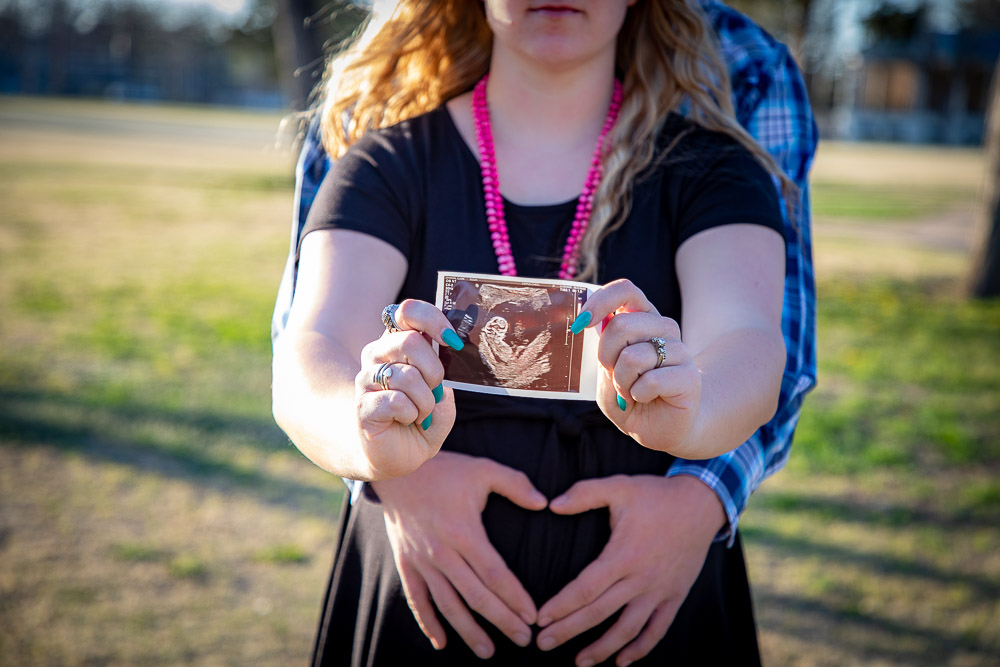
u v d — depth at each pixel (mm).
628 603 1319
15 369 5496
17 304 7113
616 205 1356
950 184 22062
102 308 7137
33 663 2746
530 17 1333
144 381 5395
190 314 7090
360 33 1658
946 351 6648
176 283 8258
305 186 1663
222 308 7344
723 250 1311
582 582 1299
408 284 1393
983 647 2955
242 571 3359
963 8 46875
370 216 1349
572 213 1396
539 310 1180
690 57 1457
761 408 1157
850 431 4867
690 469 1385
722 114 1464
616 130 1406
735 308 1261
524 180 1420
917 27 17828
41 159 18938
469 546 1303
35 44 66625
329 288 1302
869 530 3758
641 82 1455
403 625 1369
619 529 1314
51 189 14398
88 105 49750
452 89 1608
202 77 68312
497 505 1347
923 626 3074
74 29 67625
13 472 4059
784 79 1737
